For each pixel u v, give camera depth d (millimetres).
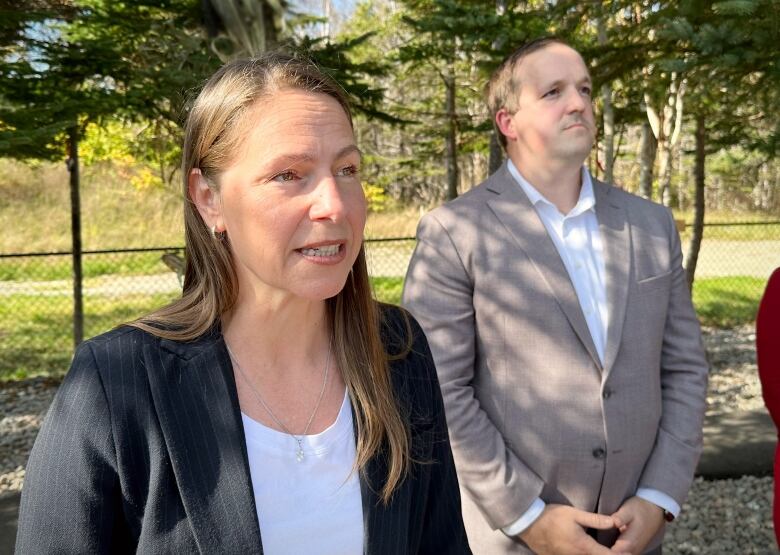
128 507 1043
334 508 1131
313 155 1029
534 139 2068
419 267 2115
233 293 1153
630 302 2016
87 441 1017
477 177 20719
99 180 18359
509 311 1996
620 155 12898
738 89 3701
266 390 1149
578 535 1856
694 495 3869
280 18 4617
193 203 1146
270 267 1054
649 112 7020
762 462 4227
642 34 4227
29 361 7430
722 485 3973
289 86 1056
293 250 1045
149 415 1044
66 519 1006
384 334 1306
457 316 2031
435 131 7250
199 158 1097
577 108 2025
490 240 2049
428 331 2043
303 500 1117
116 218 16906
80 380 1047
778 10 3064
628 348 1982
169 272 12992
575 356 1966
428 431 1278
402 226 17344
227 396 1088
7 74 4492
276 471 1113
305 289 1052
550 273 2002
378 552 1126
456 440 1941
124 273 12883
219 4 4449
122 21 4902
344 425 1179
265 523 1092
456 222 2098
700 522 3604
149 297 10836
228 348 1147
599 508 1957
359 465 1146
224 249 1144
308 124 1033
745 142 6523
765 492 3885
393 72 6312
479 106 10711
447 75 7715
